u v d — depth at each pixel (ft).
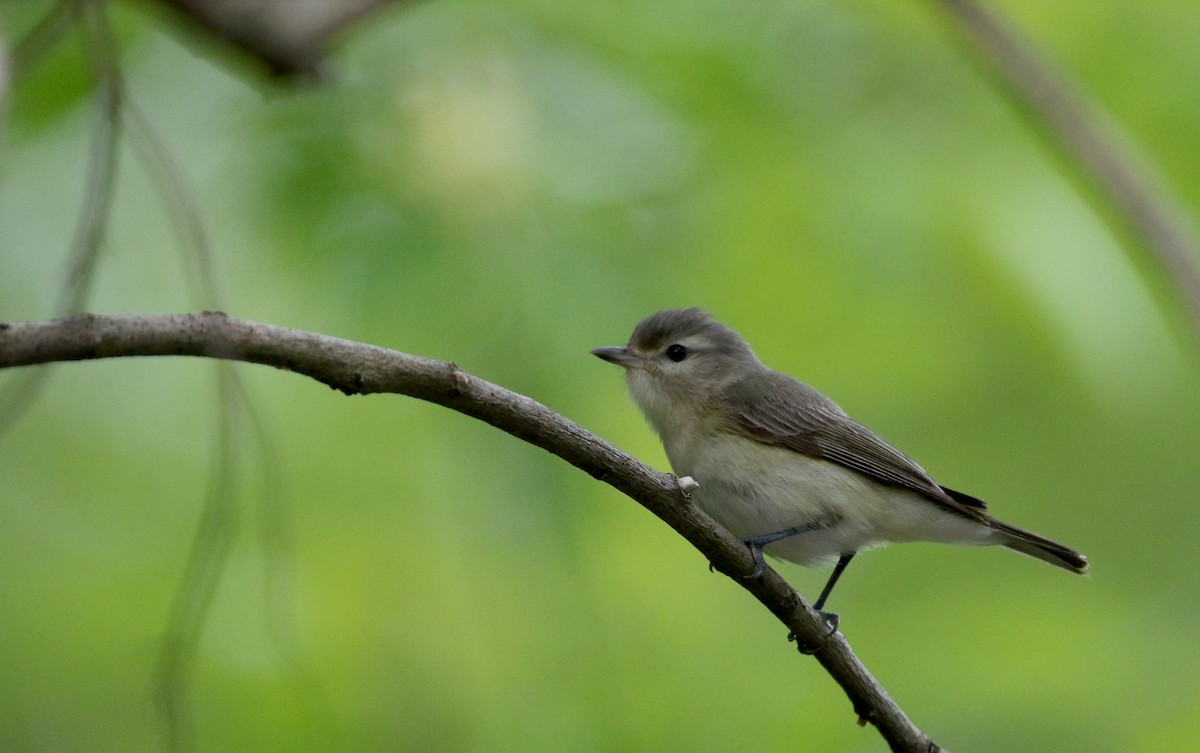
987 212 36.47
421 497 38.78
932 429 46.55
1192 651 42.01
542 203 33.37
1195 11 38.91
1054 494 49.01
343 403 39.01
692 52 36.88
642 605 41.04
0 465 39.70
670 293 35.37
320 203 33.50
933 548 47.32
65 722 37.45
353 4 24.23
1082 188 36.70
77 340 18.65
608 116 35.42
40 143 35.68
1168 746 38.14
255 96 34.32
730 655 41.22
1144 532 49.11
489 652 39.68
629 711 39.86
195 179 34.27
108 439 40.52
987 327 38.88
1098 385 35.42
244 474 37.27
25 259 38.01
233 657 36.65
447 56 34.17
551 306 32.48
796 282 37.83
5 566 38.93
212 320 19.65
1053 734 39.14
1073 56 39.27
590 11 36.60
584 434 22.95
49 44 24.35
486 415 21.89
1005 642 40.91
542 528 33.78
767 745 39.45
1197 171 39.32
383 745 38.34
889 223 37.06
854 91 38.93
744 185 37.22
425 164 32.76
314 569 38.70
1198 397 45.65
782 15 38.58
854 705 27.78
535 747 39.06
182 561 39.29
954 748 39.11
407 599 39.04
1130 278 36.04
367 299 32.50
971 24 33.58
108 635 37.88
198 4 23.36
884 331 39.22
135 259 38.75
